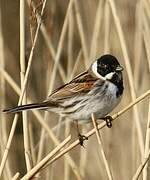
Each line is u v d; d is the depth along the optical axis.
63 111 9.43
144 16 10.81
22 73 8.58
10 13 13.14
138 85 11.25
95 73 9.59
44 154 10.89
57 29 12.24
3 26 13.03
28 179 7.68
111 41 11.62
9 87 12.84
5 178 9.95
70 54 11.15
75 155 11.51
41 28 10.73
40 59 12.09
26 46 10.22
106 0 10.85
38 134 11.93
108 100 9.41
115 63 9.52
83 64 11.68
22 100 8.44
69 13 10.73
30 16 8.46
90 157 11.52
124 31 11.73
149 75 11.41
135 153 10.55
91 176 11.46
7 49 13.04
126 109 8.16
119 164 11.31
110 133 11.30
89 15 11.90
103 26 11.63
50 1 11.49
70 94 9.39
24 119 8.48
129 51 11.65
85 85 9.40
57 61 10.62
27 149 8.38
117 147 11.40
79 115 9.48
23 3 8.62
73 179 10.70
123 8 11.76
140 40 11.00
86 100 9.41
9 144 8.17
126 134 11.43
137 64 11.05
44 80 12.12
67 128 10.71
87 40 11.91
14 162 12.66
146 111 11.10
